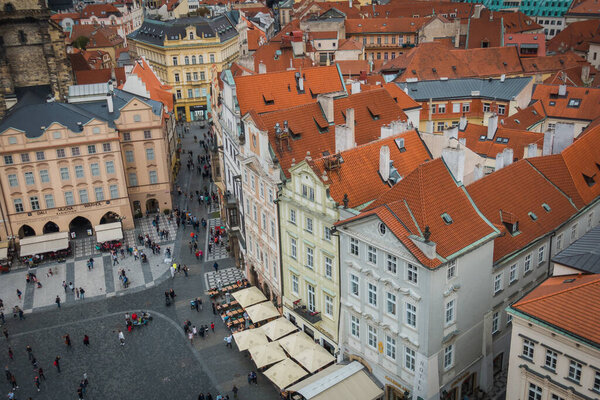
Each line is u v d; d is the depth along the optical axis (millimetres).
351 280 60625
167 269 96562
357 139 79875
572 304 42562
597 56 180250
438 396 55188
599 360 40094
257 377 69375
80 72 152125
